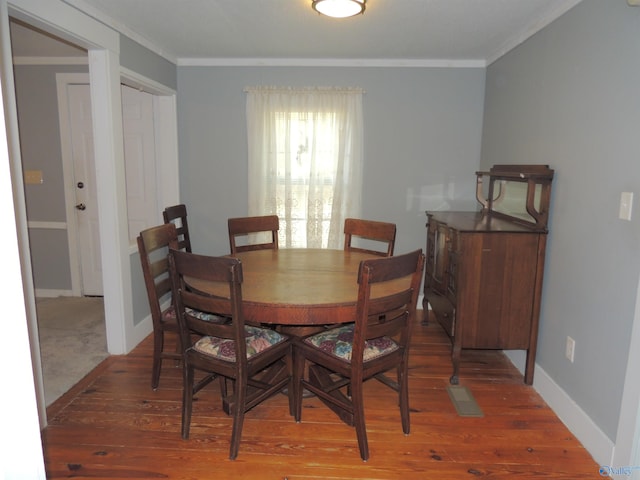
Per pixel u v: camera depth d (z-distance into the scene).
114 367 2.81
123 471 1.87
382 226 2.98
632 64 1.78
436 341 3.32
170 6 2.53
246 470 1.89
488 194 3.50
